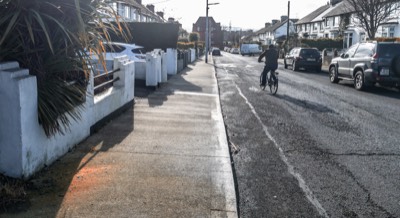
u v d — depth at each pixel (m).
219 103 11.66
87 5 5.32
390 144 7.33
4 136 4.53
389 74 14.84
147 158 5.92
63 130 5.76
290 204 4.57
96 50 5.62
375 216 4.31
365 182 5.33
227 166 5.71
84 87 6.39
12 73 4.42
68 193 4.46
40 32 5.07
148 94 12.76
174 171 5.39
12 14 4.60
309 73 25.92
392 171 5.79
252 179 5.37
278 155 6.53
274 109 11.05
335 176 5.55
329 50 39.34
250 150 6.80
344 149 6.95
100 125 7.75
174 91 13.81
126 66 9.72
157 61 14.36
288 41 48.97
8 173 4.60
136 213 4.05
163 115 9.38
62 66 5.23
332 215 4.31
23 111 4.51
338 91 15.69
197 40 65.31
